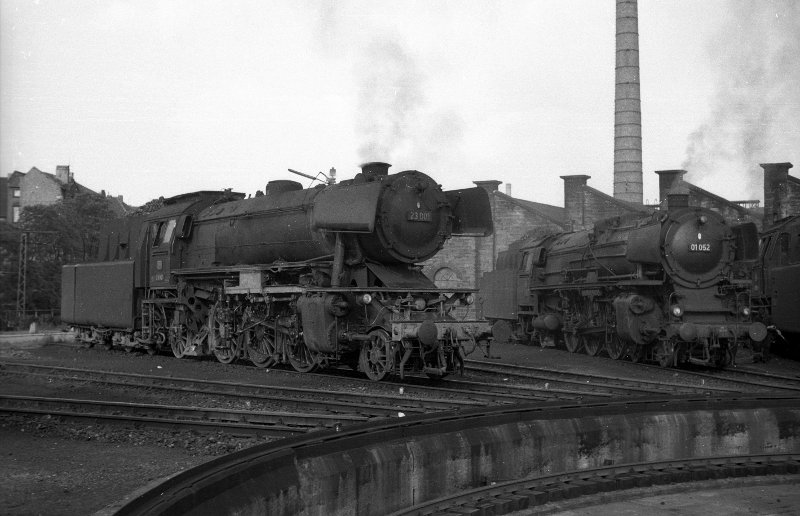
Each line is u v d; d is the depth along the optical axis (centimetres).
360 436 714
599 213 3559
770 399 958
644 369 1841
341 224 1562
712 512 732
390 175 1612
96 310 2512
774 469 881
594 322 2239
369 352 1548
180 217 2136
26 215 4975
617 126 4634
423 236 1623
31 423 1096
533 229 3672
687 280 1888
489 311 3108
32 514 643
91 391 1484
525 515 730
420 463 753
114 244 2548
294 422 1048
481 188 1666
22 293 4603
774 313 2145
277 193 1909
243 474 582
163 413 1138
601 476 842
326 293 1580
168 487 523
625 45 4625
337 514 673
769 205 3097
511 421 842
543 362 2009
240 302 1906
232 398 1320
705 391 1374
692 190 3338
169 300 2139
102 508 661
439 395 1337
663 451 909
